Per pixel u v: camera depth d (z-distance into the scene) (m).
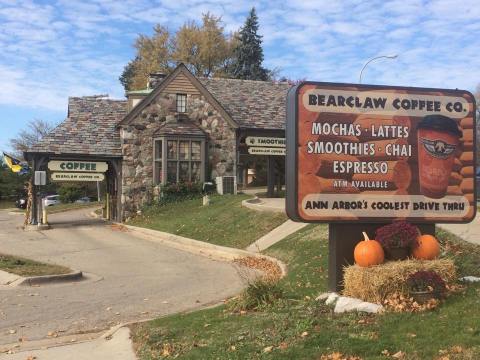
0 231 25.67
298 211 8.27
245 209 21.97
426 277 7.31
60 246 20.09
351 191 8.47
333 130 8.42
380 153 8.59
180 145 29.05
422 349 5.68
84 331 8.54
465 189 8.91
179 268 15.19
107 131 29.77
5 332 8.46
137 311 9.88
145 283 12.77
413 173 8.71
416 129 8.73
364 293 7.50
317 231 15.46
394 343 5.91
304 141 8.33
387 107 8.63
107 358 6.88
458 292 7.75
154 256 17.69
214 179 29.86
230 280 13.11
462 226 13.38
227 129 30.16
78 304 10.42
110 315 9.58
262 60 62.16
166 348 6.76
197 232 21.31
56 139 28.38
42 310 9.91
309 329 6.68
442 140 8.82
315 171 8.35
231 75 61.09
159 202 28.36
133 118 28.80
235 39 61.69
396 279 7.38
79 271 13.49
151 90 31.34
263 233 18.36
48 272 13.11
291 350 5.98
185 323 8.02
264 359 5.83
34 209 27.02
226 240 19.19
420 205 8.73
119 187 28.58
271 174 32.19
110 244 20.81
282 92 34.25
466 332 6.08
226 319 7.98
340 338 6.21
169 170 28.78
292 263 13.49
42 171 26.59
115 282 12.91
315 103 8.38
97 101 31.70
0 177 72.75
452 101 8.89
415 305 7.10
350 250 8.48
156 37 60.91
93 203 51.06
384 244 7.97
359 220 8.48
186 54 59.41
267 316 7.68
